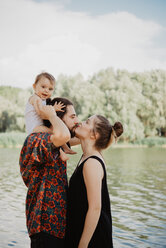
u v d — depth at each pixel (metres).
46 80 2.83
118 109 41.19
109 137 2.32
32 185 2.12
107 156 23.75
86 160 2.18
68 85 54.50
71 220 2.17
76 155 20.86
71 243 2.16
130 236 5.54
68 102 2.36
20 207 7.34
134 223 6.34
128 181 11.71
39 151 2.04
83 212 2.14
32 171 2.12
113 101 41.50
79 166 2.22
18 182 11.21
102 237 2.13
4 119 54.66
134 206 7.78
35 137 2.09
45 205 2.07
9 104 54.72
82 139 2.35
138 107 45.41
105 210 2.22
